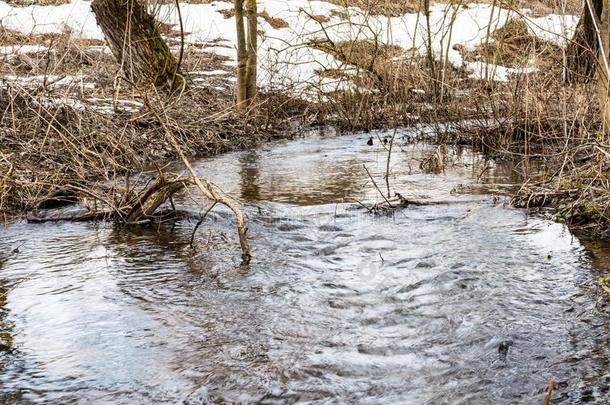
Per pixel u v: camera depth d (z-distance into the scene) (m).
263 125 13.00
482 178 9.12
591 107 9.56
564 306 5.05
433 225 7.06
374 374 4.18
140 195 7.36
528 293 5.29
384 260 6.08
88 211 7.52
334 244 6.54
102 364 4.36
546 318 4.86
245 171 9.80
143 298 5.35
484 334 4.62
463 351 4.43
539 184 8.24
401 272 5.79
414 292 5.38
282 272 5.85
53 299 5.36
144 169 9.75
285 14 20.83
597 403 3.79
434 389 4.00
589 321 4.80
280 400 3.92
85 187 8.05
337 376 4.17
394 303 5.19
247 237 6.78
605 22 7.59
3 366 4.35
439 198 8.01
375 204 7.55
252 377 4.17
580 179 7.59
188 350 4.52
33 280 5.75
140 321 4.95
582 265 5.84
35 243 6.70
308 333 4.73
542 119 10.52
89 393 4.03
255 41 13.03
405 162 10.37
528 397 3.89
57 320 4.99
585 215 6.93
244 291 5.45
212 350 4.51
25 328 4.88
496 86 12.75
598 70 7.59
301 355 4.42
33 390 4.07
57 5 19.58
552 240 6.48
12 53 10.95
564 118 8.25
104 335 4.75
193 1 22.39
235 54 18.28
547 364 4.24
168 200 8.02
